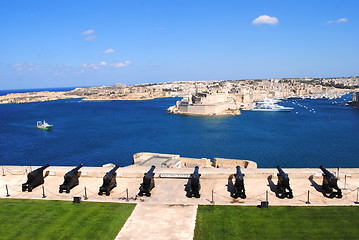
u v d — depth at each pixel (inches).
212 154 4057.6
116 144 4808.1
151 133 5940.0
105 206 807.7
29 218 749.3
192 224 704.4
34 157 3932.1
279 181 884.0
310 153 3941.9
